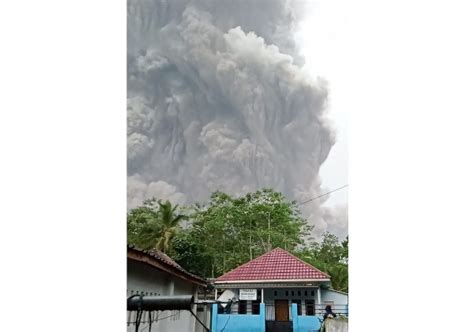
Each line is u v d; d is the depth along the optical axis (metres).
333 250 32.31
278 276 31.70
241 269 32.34
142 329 27.23
